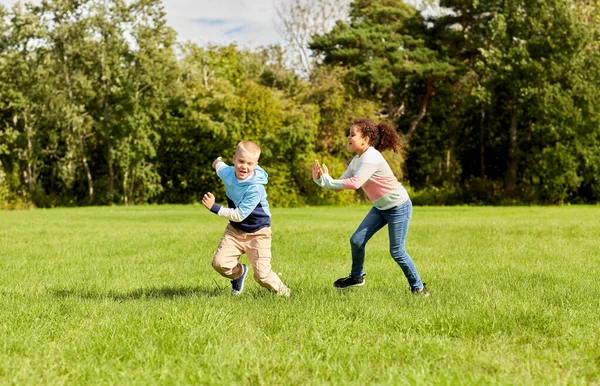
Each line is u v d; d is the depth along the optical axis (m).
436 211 31.66
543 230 15.94
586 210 31.14
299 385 3.86
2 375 4.01
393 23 47.44
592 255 11.02
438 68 44.47
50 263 10.63
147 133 40.88
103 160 42.72
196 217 25.36
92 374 4.02
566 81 41.16
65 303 6.27
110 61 40.22
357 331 5.05
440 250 12.05
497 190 44.06
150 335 4.86
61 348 4.57
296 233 15.56
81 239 14.53
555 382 3.82
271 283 6.66
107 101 40.69
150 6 40.44
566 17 40.22
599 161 40.09
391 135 6.60
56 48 40.88
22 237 15.09
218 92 41.09
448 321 5.32
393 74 46.03
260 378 3.89
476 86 44.81
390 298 6.57
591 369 4.12
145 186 41.50
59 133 41.78
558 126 40.09
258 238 6.54
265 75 50.34
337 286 7.08
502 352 4.50
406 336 4.91
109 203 41.41
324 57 49.72
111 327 5.10
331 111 43.97
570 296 6.66
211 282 8.17
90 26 40.22
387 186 6.52
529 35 42.22
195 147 42.59
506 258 10.77
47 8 39.69
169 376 3.95
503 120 46.47
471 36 44.94
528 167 43.03
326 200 42.31
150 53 40.56
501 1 43.69
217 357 4.28
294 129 40.78
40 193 40.81
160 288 7.72
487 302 6.11
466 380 3.80
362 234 6.81
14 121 39.78
